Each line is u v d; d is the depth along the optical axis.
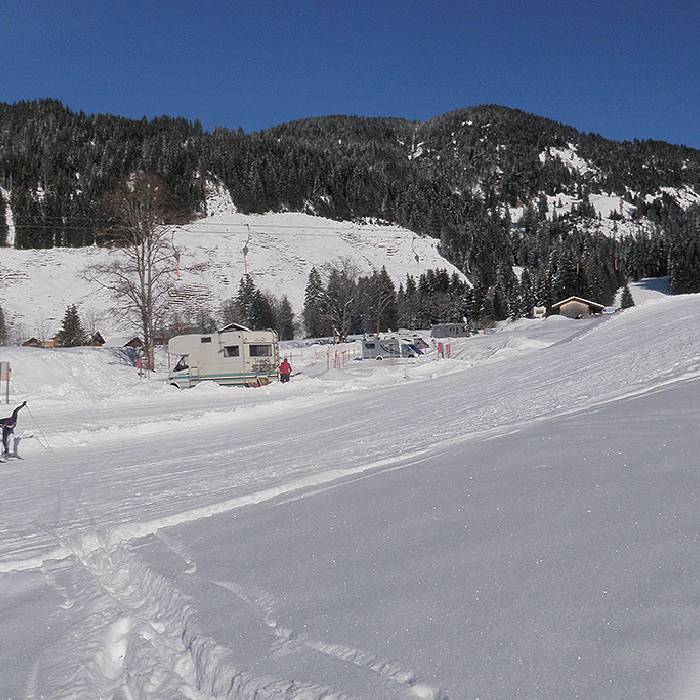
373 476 6.04
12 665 3.17
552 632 2.49
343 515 4.77
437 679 2.36
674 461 4.30
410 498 4.81
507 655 2.41
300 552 4.16
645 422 5.84
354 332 90.38
